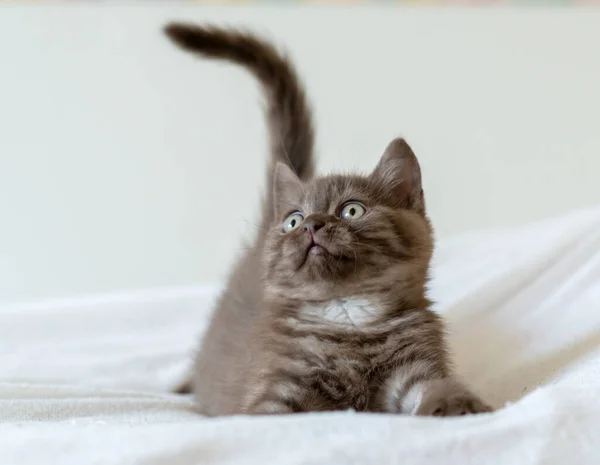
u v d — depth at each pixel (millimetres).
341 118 741
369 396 440
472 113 733
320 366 442
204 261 746
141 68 730
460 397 389
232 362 496
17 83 726
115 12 725
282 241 473
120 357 597
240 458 344
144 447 344
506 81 729
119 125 736
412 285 462
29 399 483
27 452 348
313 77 738
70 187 737
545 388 376
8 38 722
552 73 725
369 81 736
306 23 734
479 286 538
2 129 728
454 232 736
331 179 487
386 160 483
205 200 743
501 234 615
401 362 445
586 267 509
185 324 636
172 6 729
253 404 434
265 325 469
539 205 732
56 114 731
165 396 537
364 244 448
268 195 571
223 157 739
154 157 739
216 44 576
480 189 735
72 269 742
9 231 736
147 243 745
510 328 510
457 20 727
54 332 628
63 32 725
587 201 726
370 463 340
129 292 681
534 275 524
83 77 729
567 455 344
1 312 632
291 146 581
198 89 733
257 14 736
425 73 734
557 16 721
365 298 456
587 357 451
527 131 730
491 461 341
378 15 732
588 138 725
